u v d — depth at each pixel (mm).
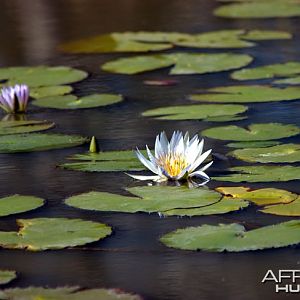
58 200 6930
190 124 9164
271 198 6699
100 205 6645
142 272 5617
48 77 11695
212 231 6086
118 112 9883
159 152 7277
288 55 12711
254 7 17188
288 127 8672
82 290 5281
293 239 5914
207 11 16969
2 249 6004
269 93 10344
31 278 5562
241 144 8188
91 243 6031
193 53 12945
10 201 6852
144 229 6258
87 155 8062
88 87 11234
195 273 5586
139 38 14273
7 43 14258
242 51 13141
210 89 10797
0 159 8117
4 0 18438
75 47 13789
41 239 6062
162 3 17953
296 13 16484
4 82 11516
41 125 9320
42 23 15914
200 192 6852
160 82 11320
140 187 7047
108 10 17156
